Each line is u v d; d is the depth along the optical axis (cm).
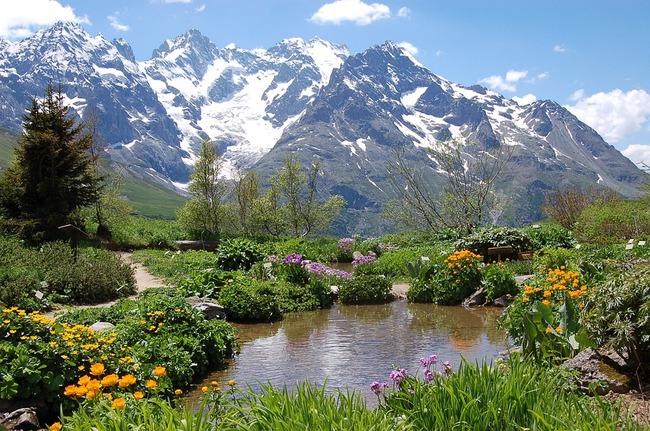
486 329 1349
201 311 1262
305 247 3042
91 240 3056
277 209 4447
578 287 1166
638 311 651
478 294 1700
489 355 1090
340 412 480
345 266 3002
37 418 726
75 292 1652
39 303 1474
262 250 2606
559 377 663
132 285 1862
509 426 461
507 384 506
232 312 1522
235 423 463
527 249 2291
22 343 774
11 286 1459
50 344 784
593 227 2680
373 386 624
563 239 2605
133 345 962
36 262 1845
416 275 1864
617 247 2055
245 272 2139
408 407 546
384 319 1523
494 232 2323
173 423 451
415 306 1727
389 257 2580
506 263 2078
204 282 1725
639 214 2683
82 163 3083
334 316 1586
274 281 1866
